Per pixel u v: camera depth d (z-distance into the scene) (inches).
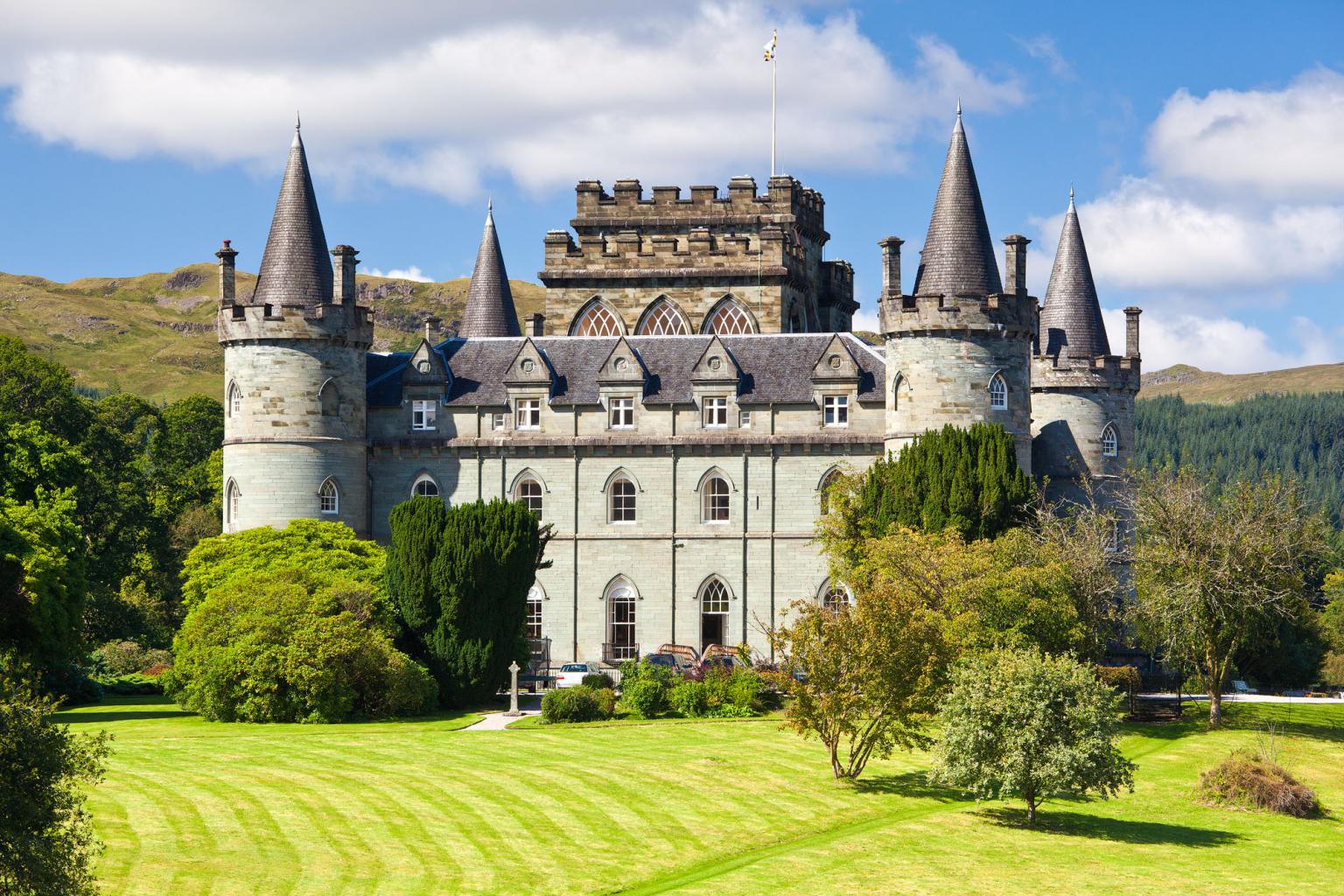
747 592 3486.7
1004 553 2765.7
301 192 3518.7
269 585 2785.4
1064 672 2058.3
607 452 3548.2
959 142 3437.5
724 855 1844.2
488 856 1772.9
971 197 3412.9
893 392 3412.9
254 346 3452.3
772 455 3491.6
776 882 1738.4
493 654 2928.2
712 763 2266.2
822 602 3457.2
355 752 2285.9
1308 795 2204.7
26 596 2202.3
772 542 3484.3
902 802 2126.0
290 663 2613.2
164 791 1979.6
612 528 3545.8
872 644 2185.0
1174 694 3157.0
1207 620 2770.7
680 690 2709.2
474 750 2324.1
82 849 1501.0
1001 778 2027.6
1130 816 2135.8
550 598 3553.2
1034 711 2030.0
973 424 3164.4
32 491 3444.9
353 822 1871.3
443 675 2896.2
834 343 3503.9
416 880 1667.1
